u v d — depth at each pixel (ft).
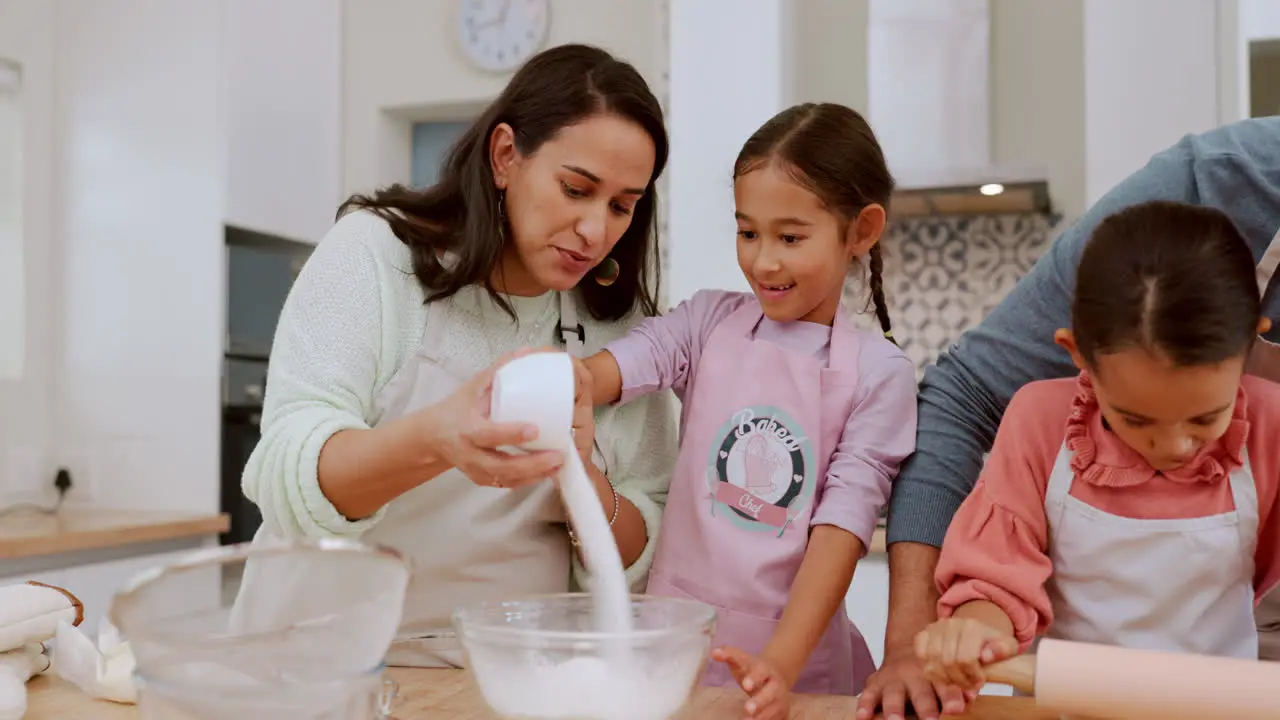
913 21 9.68
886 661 3.05
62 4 9.39
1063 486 3.04
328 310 3.39
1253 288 2.60
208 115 9.00
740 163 3.57
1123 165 7.90
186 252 9.05
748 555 3.45
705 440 3.63
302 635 2.06
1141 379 2.56
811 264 3.44
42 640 3.15
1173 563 2.92
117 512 8.98
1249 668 2.28
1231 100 7.71
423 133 12.17
